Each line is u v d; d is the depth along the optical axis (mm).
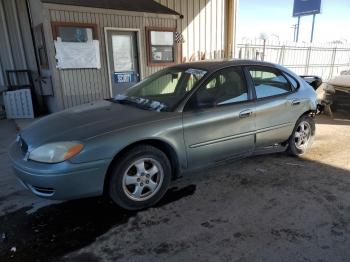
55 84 6723
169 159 3209
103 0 7223
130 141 2799
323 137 5449
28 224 2785
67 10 6527
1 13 7742
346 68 16000
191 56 9500
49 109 7953
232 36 10047
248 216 2857
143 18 7633
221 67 3555
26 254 2365
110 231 2656
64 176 2568
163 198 3232
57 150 2617
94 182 2695
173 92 3547
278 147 4188
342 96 6688
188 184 3561
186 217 2859
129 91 3996
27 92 7391
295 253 2334
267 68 3986
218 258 2287
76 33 6742
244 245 2436
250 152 3793
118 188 2836
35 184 2660
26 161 2727
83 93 7129
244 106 3562
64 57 6688
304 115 4391
